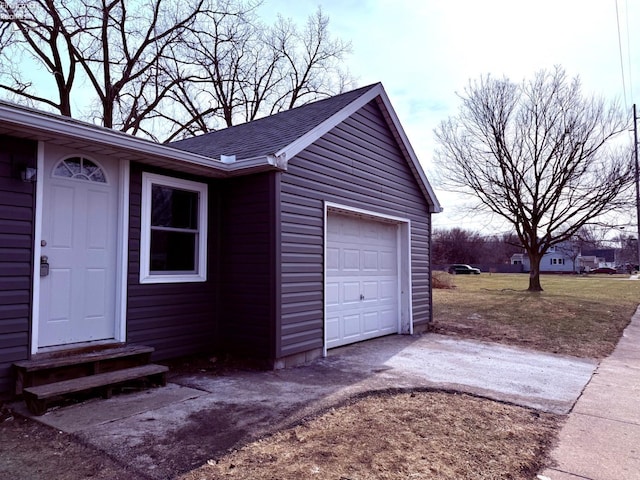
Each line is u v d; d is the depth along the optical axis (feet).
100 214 17.02
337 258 24.57
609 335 30.48
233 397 14.87
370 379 17.58
